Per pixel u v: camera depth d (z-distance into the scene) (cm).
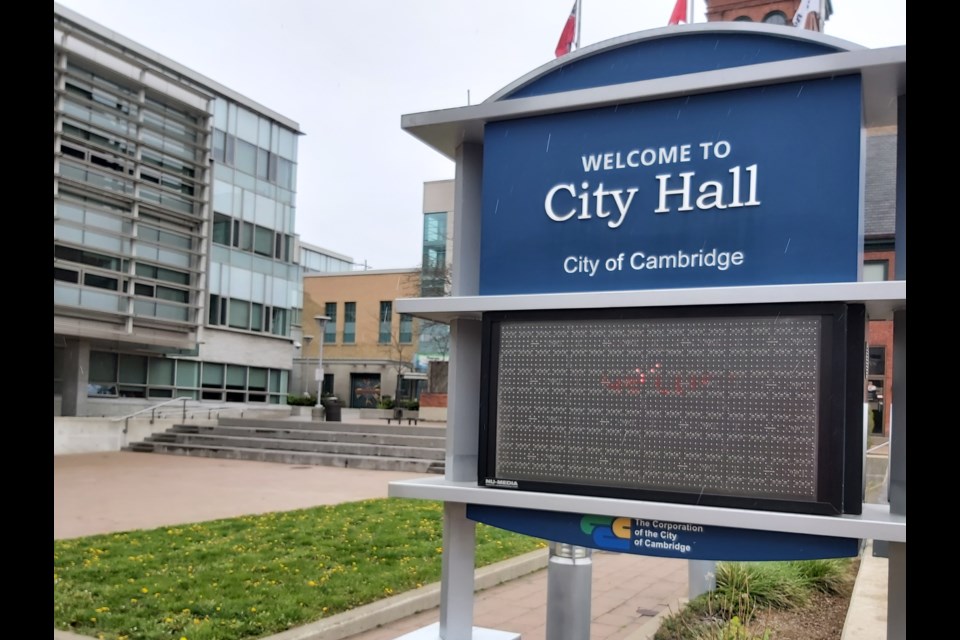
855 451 317
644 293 341
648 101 359
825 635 526
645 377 347
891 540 297
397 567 731
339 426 2319
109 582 657
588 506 345
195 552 785
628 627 597
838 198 322
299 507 1203
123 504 1207
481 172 426
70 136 2436
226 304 3284
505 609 655
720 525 321
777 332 324
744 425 327
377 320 5200
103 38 2716
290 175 3659
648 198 356
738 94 342
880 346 2136
